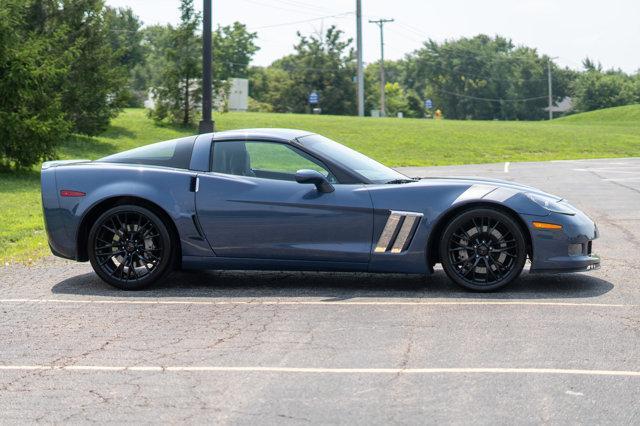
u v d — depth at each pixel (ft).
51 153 69.31
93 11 95.81
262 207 25.16
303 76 356.38
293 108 357.41
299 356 18.08
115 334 20.39
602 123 246.27
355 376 16.52
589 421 13.83
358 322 21.18
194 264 25.75
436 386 15.80
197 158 26.08
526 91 492.54
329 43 359.87
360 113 226.17
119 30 332.80
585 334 19.67
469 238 24.63
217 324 21.25
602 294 24.27
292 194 25.08
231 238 25.40
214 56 129.29
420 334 19.84
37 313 22.94
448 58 498.28
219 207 25.35
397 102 463.42
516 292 24.66
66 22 93.09
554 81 498.28
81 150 93.20
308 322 21.30
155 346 19.16
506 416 14.11
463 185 24.86
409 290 25.26
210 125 62.03
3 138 66.80
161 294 25.35
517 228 24.27
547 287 25.35
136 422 14.15
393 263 24.72
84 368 17.47
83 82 95.71
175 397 15.44
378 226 24.67
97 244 26.12
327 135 137.08
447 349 18.44
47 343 19.62
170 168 26.13
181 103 129.29
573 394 15.25
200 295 25.11
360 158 26.86
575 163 104.01
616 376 16.35
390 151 122.93
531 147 136.15
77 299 24.81
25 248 35.04
